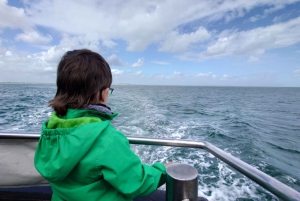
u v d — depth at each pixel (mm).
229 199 4461
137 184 826
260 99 43469
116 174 778
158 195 1369
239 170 958
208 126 11680
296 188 5660
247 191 4734
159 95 42594
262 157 7488
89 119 821
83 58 940
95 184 825
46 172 825
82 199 833
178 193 916
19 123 11109
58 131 814
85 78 895
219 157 1108
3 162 1494
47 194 1460
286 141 10250
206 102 30922
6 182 1530
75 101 895
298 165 7113
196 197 942
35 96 29625
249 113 20250
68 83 908
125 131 9312
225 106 25734
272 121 16391
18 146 1484
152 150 6680
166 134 9305
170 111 17625
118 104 19969
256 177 849
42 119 12297
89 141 766
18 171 1506
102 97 987
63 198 903
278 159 7516
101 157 769
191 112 18188
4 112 14695
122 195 883
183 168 1000
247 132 11156
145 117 12969
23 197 1440
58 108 899
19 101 22469
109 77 1008
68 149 766
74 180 860
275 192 764
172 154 6477
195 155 6453
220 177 5285
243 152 7871
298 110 24594
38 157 912
